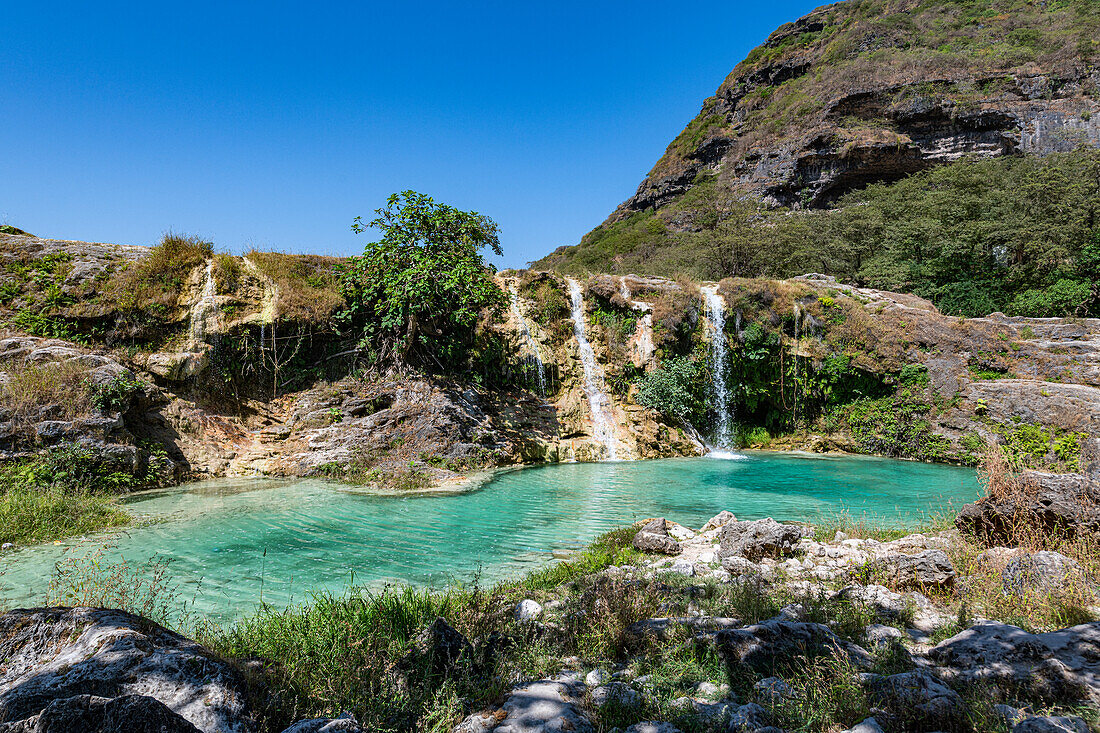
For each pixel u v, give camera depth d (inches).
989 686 128.3
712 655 154.8
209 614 205.9
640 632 172.7
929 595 216.5
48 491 359.9
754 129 3176.7
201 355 573.3
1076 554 229.5
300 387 634.2
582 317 846.5
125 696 94.0
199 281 605.3
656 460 711.7
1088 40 2486.5
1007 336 807.7
